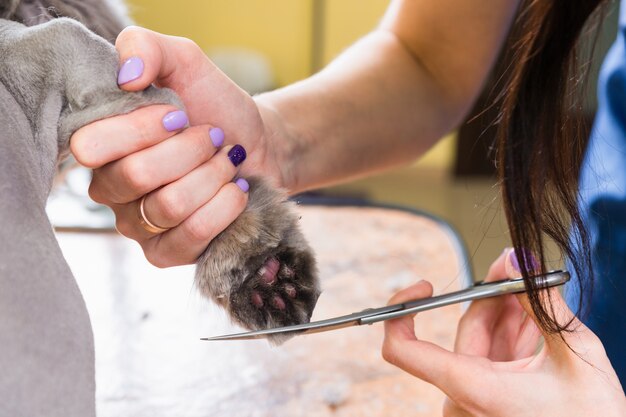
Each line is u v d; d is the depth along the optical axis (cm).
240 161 65
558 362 65
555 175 63
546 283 63
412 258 96
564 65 62
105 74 61
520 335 71
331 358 82
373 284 91
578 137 64
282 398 77
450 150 298
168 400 76
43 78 60
